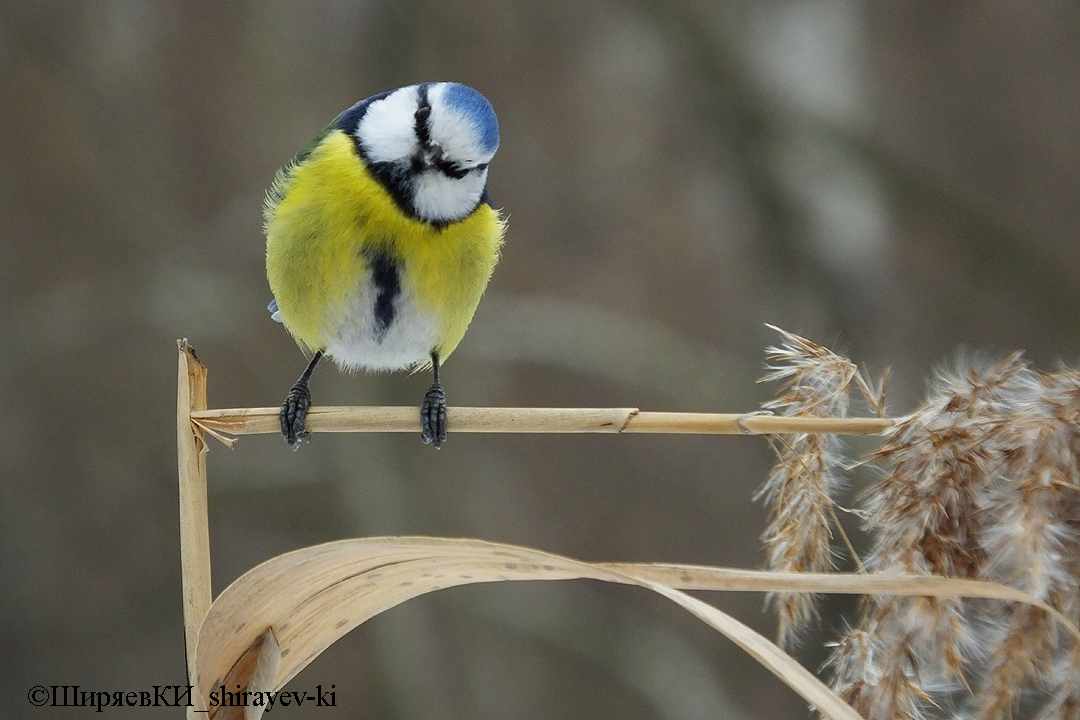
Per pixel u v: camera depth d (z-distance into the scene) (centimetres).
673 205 1561
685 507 1498
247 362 1462
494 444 1504
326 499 1580
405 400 1427
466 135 554
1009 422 342
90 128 1511
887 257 1400
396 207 558
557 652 1479
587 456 1518
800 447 384
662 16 1391
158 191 1515
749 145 1402
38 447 1498
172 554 1510
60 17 1490
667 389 1448
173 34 1493
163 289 1423
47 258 1502
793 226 1395
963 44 1553
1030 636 320
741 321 1530
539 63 1527
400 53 1417
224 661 359
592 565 328
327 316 579
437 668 1341
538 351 1439
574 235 1557
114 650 1473
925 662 332
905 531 344
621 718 1450
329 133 597
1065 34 1538
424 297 574
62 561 1488
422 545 350
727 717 1358
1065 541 326
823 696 302
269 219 621
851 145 1380
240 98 1493
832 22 1466
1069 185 1527
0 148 1498
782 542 375
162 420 1525
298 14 1452
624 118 1557
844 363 403
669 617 1473
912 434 355
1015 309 1465
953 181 1541
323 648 362
